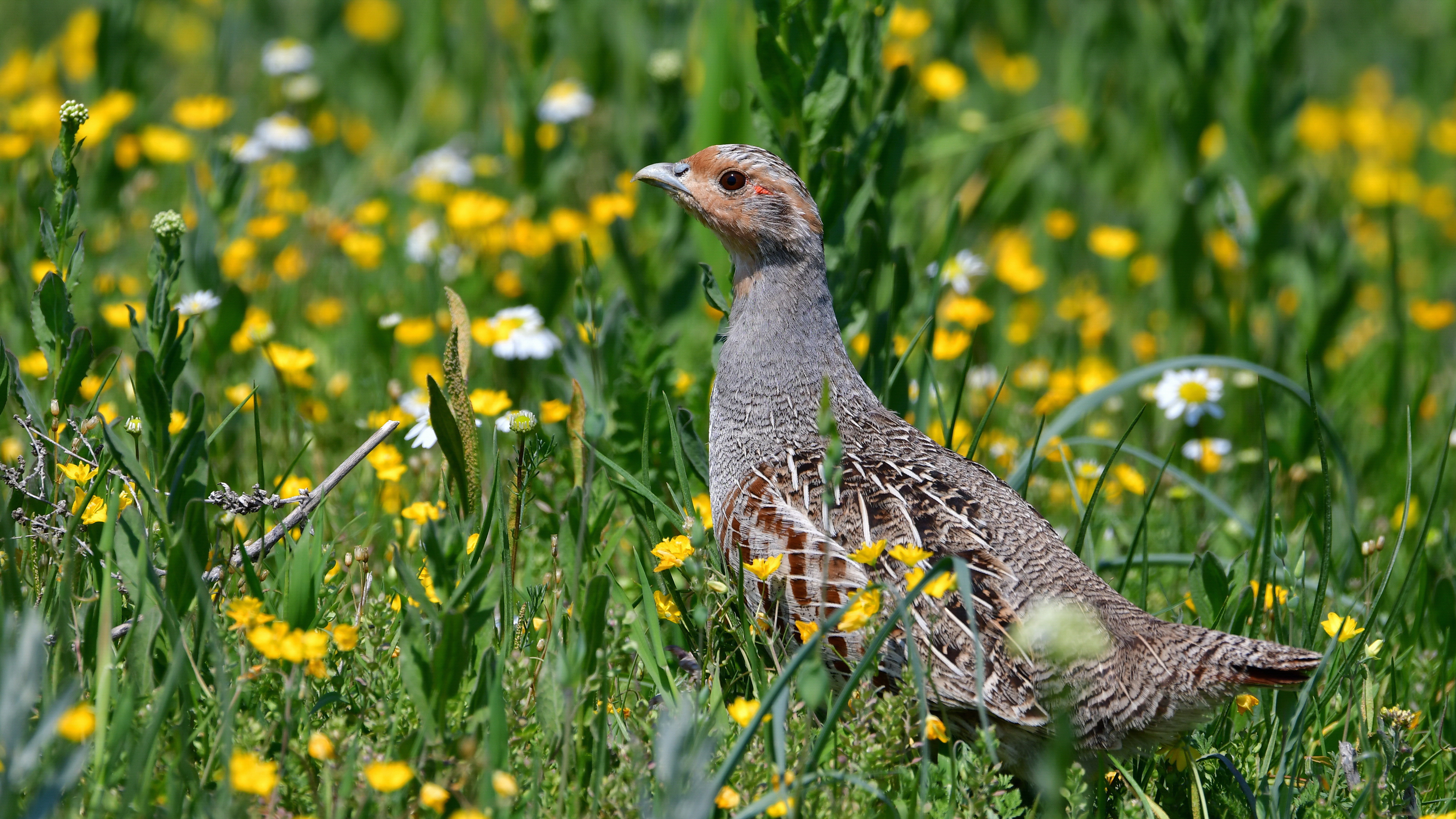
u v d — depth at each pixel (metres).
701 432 11.02
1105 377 13.28
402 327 12.44
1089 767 7.64
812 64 10.05
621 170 16.47
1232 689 7.41
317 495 7.70
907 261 9.85
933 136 14.92
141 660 6.46
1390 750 7.31
